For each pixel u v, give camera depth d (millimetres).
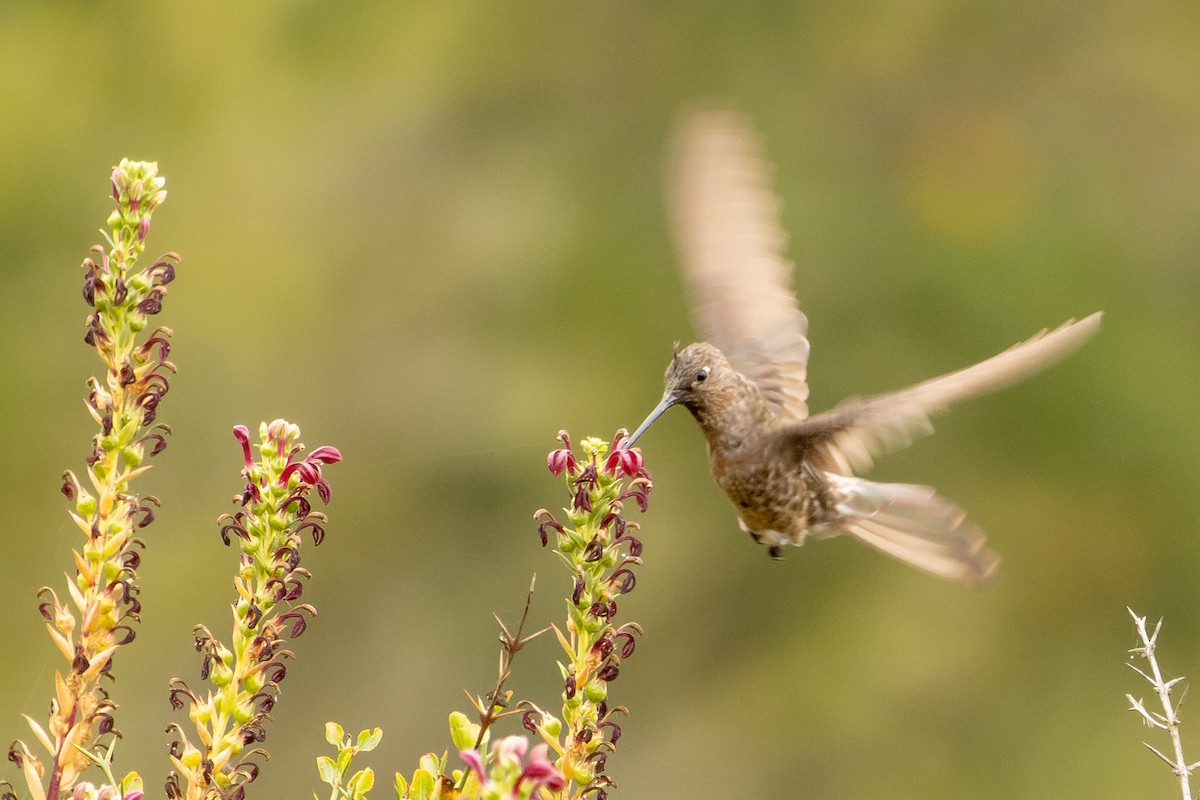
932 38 16688
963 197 16172
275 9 16812
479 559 15414
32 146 16141
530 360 15906
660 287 16156
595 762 4031
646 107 16656
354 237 16312
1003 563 16031
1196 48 16578
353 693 14961
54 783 3939
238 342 15656
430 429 15688
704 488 16141
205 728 3996
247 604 4012
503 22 16984
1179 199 16172
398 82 16797
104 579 4074
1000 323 15672
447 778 3744
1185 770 4473
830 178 16188
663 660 16188
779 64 16656
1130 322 15836
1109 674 15789
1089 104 16500
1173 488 15734
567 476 4129
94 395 4082
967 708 15844
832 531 6098
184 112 16500
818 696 15945
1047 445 15961
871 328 15766
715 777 15773
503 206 16453
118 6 16719
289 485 4039
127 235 4094
